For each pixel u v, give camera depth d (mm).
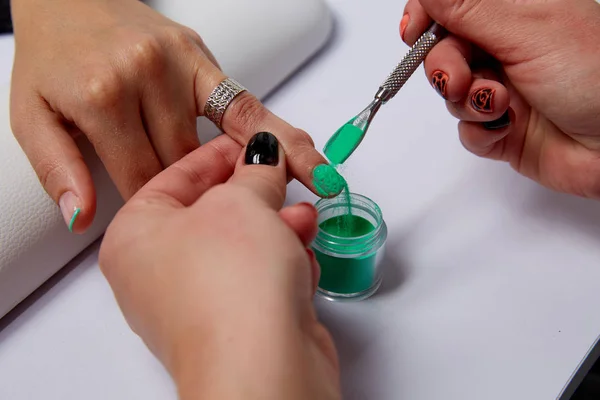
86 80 393
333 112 488
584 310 399
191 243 320
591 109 401
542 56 399
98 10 426
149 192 366
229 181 361
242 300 306
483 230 428
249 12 483
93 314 405
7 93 433
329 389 305
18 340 397
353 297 406
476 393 375
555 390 376
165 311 318
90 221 388
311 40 515
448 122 480
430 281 410
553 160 433
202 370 302
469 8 396
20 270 400
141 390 380
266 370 296
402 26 420
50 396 379
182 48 409
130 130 399
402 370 383
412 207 438
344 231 411
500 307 400
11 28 512
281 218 330
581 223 430
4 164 403
